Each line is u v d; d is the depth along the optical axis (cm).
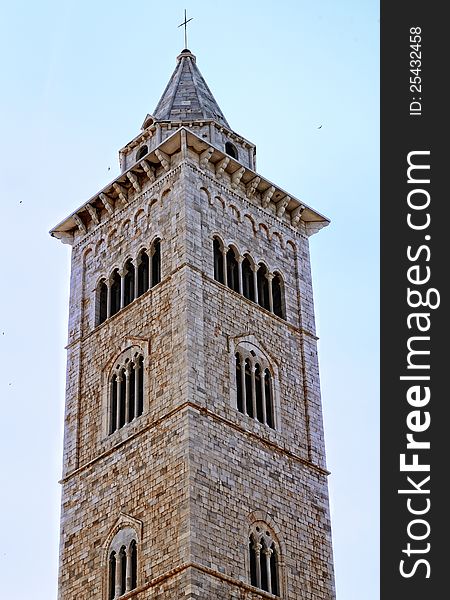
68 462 6322
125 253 6788
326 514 6162
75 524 6053
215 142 7131
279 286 6881
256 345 6384
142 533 5575
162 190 6694
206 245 6444
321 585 5875
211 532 5416
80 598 5756
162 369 6006
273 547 5738
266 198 7038
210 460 5644
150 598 5316
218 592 5259
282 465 6062
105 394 6344
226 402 5950
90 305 6862
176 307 6122
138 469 5822
